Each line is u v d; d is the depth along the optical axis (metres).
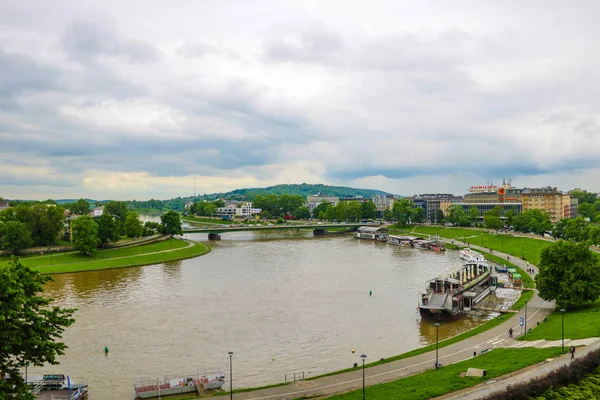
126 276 190.25
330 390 78.44
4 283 51.97
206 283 173.88
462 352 94.44
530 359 81.44
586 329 97.00
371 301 144.75
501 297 152.12
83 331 116.56
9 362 54.34
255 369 93.62
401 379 80.06
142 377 89.88
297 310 135.00
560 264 122.12
